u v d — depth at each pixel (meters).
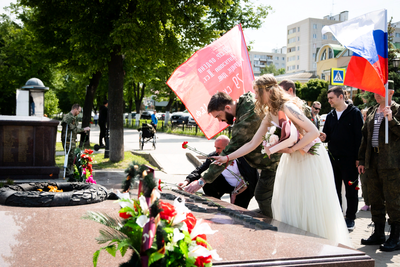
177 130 24.95
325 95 34.38
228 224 2.73
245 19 19.14
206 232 1.57
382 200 4.33
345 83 4.44
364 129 4.50
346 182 5.12
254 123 3.32
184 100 4.38
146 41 9.71
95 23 9.78
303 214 2.88
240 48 4.73
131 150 13.35
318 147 2.89
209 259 1.56
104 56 9.92
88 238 2.37
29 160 7.59
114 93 10.45
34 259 1.99
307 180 2.90
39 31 12.09
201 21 11.00
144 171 1.50
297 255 2.05
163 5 9.43
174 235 1.45
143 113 47.66
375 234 4.37
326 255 2.06
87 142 14.27
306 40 86.12
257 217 3.03
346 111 5.20
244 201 4.51
